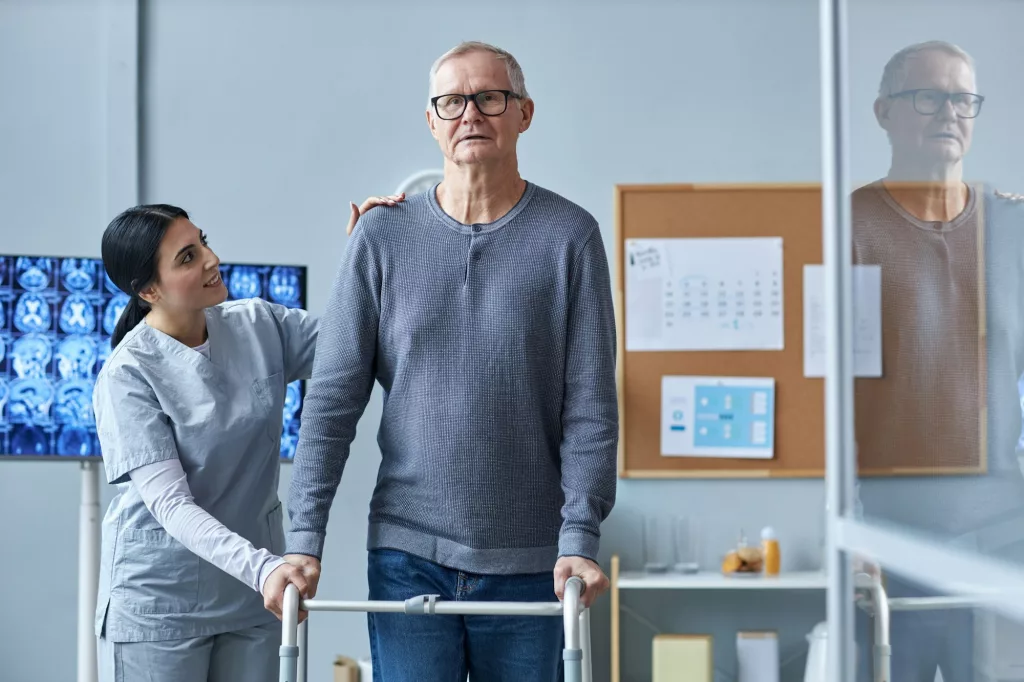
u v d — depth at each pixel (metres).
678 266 3.97
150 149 3.91
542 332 1.91
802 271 3.96
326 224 3.95
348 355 1.95
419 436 1.91
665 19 4.00
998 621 1.30
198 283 2.17
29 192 3.81
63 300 3.25
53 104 3.84
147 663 2.17
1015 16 1.26
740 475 3.93
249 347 2.28
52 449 3.23
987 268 1.35
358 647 3.89
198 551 1.99
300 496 1.93
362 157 3.97
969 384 1.38
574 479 1.90
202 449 2.16
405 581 1.92
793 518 3.94
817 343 3.95
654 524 3.88
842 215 1.70
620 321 3.97
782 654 3.92
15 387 3.22
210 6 3.95
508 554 1.90
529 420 1.91
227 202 3.93
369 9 3.99
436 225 1.94
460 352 1.90
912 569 1.50
